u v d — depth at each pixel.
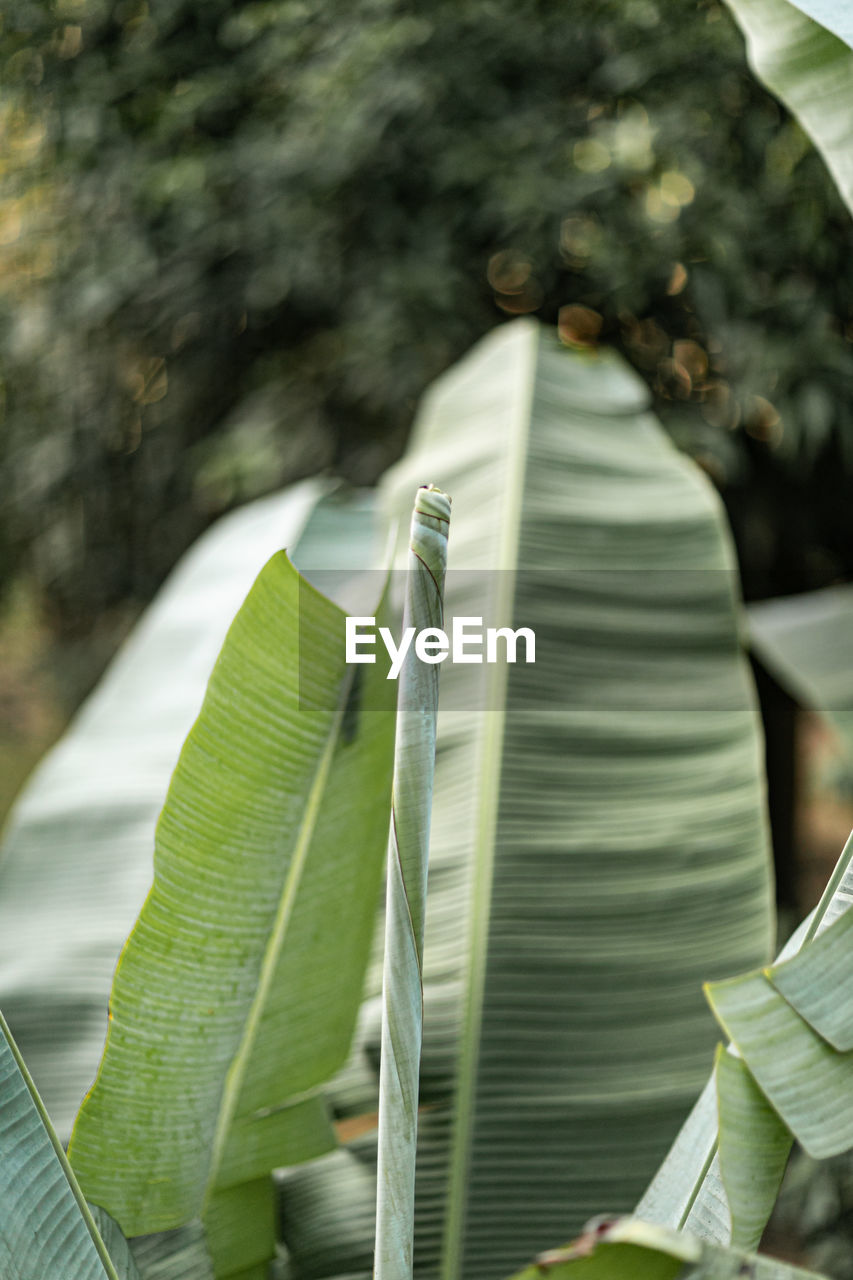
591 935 2.93
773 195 7.67
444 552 1.95
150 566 10.34
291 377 9.36
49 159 8.77
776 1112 2.12
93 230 9.16
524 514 3.66
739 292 7.73
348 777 2.47
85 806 3.62
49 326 9.50
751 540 8.87
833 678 5.70
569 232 8.43
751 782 3.15
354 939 2.61
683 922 2.95
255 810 2.35
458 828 3.06
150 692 4.16
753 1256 1.81
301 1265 2.87
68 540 10.27
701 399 8.61
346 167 8.05
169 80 8.65
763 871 3.01
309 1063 2.62
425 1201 2.79
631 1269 1.82
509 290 8.86
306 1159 2.65
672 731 3.23
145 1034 2.35
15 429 10.19
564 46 8.00
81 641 11.11
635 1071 2.85
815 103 2.32
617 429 4.21
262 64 8.29
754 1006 2.13
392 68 7.76
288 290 8.78
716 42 7.46
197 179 8.34
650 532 3.68
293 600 2.29
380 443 9.03
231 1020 2.41
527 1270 1.83
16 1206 2.17
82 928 3.23
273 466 8.91
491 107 8.08
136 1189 2.40
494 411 4.15
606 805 3.09
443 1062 2.86
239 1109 2.59
